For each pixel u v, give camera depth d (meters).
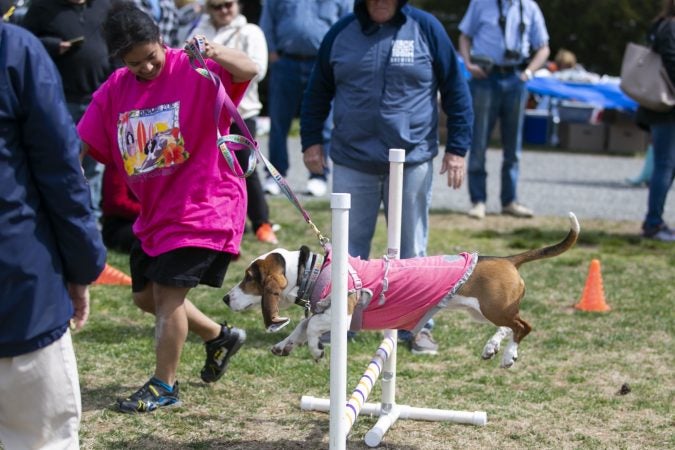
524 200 12.74
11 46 2.89
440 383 5.45
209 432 4.59
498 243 9.45
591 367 5.79
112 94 4.64
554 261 8.75
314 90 5.91
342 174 5.79
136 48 4.28
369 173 5.74
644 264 8.75
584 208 12.16
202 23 8.69
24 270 2.98
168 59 4.53
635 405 5.12
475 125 10.65
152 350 5.83
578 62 30.31
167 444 4.42
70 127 3.00
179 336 4.75
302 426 4.72
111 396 5.02
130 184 4.65
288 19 10.87
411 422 4.84
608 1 28.81
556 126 21.42
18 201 2.96
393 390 4.79
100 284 7.47
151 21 4.35
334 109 5.80
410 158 5.66
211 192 4.54
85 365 5.50
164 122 4.48
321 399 4.95
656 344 6.29
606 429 4.77
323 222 10.05
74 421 3.21
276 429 4.67
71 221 3.04
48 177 2.99
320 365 5.66
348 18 5.75
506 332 4.59
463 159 5.77
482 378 5.51
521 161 17.98
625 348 6.19
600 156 19.45
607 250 9.36
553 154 19.53
